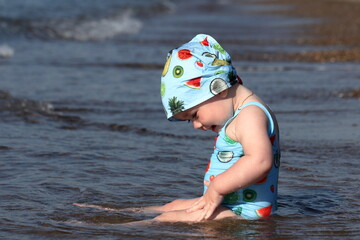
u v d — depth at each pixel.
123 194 8.76
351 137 12.51
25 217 7.62
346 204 8.34
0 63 24.92
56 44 33.47
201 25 47.16
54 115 14.88
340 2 70.44
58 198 8.50
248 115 7.58
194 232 7.10
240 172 7.35
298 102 16.98
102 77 21.95
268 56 28.88
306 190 8.98
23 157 10.64
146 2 68.38
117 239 6.83
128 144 11.91
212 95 7.62
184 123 14.32
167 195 8.77
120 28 43.00
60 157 10.71
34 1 56.28
